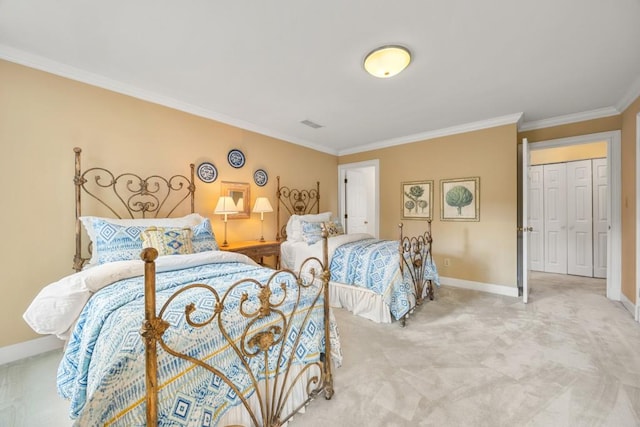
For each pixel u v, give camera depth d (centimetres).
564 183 436
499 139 335
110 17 157
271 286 141
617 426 128
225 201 292
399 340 216
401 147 423
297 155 424
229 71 219
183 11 152
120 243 189
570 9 151
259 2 146
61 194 210
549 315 263
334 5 148
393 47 183
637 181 251
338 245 301
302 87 247
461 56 198
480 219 350
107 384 80
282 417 130
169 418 88
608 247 308
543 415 136
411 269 276
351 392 154
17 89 192
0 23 162
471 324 244
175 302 112
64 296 132
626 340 210
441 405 143
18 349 191
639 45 184
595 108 300
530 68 215
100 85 230
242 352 110
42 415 138
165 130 272
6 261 189
